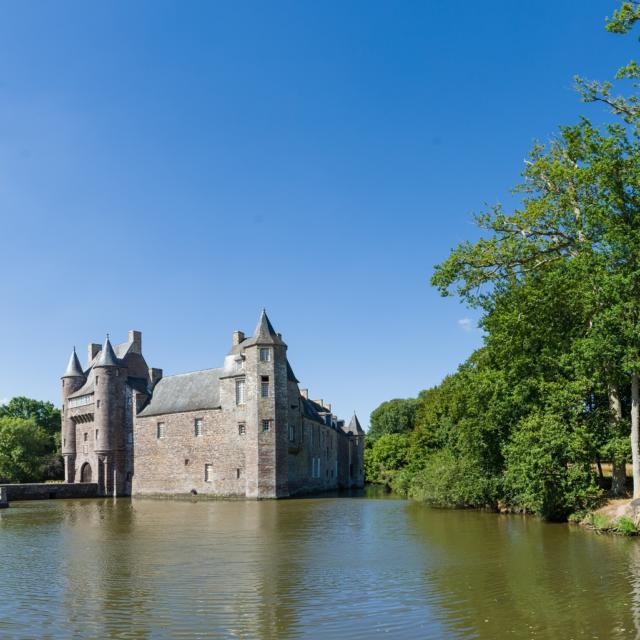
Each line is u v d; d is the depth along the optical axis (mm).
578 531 25234
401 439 91188
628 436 27391
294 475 59375
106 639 11750
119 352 78812
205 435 60344
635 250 24156
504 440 33062
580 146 27062
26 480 80375
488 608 13578
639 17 22734
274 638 11750
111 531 29250
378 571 17906
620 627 12016
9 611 13719
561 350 28812
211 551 22156
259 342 56875
